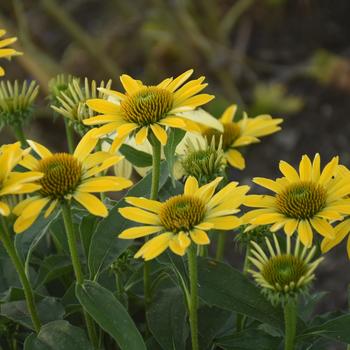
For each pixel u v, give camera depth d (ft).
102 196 3.82
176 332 3.68
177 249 3.28
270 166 7.36
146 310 3.79
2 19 7.18
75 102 3.77
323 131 7.67
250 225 3.55
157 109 3.50
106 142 3.94
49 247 4.20
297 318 3.57
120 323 3.40
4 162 3.29
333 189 3.43
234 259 6.36
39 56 7.56
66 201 3.36
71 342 3.52
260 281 3.35
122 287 3.75
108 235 3.56
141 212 3.37
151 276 3.90
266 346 3.62
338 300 5.99
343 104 7.91
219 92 8.00
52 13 7.55
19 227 3.30
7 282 3.98
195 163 3.71
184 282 3.49
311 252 3.35
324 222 3.38
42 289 3.90
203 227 3.31
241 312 3.53
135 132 3.53
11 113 3.92
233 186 3.39
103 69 7.86
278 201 3.43
